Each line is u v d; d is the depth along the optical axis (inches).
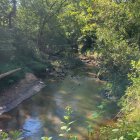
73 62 1382.9
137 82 445.1
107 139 314.0
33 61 1116.5
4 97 776.3
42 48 1466.5
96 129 553.3
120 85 712.4
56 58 1413.6
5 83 818.2
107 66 785.6
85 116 665.0
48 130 598.2
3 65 893.8
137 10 633.0
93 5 748.0
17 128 606.9
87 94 871.7
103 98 802.2
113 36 748.0
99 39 822.5
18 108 741.3
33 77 997.8
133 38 712.4
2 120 653.3
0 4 1228.5
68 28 1648.6
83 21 859.4
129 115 425.7
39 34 1453.0
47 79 1065.5
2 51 963.3
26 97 826.2
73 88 950.4
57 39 1536.7
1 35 1024.9
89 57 1603.1
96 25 802.2
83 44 1705.2
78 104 770.8
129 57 696.4
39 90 911.7
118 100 652.1
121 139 236.2
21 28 1279.5
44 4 1483.8
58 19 1536.7
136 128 289.6
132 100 471.2
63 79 1092.5
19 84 882.1
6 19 1266.0
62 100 813.2
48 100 814.5
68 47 1594.5
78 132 563.5
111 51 757.3
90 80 1073.5
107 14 731.4
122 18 706.2
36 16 1453.0
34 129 603.5
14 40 1099.3
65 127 225.6
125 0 677.9
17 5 1453.0
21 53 1115.3
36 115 693.3
